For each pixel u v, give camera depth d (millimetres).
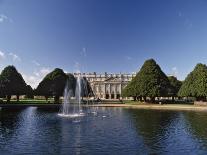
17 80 137500
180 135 43094
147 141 38594
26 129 48906
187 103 136000
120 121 60781
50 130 47875
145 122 58781
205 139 40031
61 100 158000
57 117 69312
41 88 143750
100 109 100875
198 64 130625
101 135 43062
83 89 179750
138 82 140000
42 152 32719
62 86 144375
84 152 32750
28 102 133000
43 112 84125
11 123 56938
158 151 33250
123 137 41406
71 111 89312
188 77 133125
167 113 81688
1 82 134500
